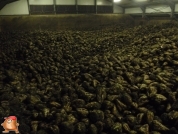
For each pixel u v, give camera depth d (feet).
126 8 60.70
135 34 31.27
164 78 11.07
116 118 8.94
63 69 17.63
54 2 50.39
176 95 9.25
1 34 37.37
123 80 12.12
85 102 10.18
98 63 15.79
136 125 8.38
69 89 11.75
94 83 11.95
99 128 8.27
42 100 11.57
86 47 25.18
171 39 17.70
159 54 15.35
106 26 50.16
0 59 19.58
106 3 57.72
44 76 16.30
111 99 9.84
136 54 16.97
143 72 12.68
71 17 50.83
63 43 25.76
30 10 48.32
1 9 45.32
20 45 24.70
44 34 30.60
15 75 15.42
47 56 20.92
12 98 11.06
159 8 48.91
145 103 9.59
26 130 8.35
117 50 22.04
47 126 8.65
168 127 8.13
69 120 8.77
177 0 41.78
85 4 54.70
